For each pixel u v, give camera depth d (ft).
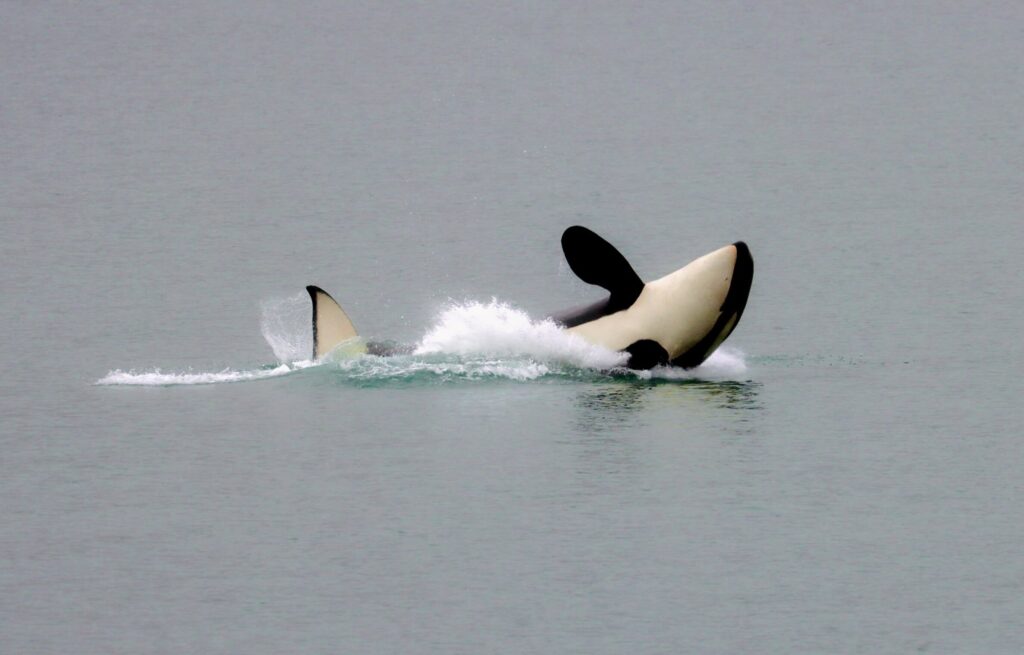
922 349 452.35
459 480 327.88
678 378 396.37
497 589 279.69
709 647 258.98
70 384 419.13
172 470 340.39
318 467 338.54
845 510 311.47
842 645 259.80
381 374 403.54
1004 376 415.64
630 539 298.76
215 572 288.71
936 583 281.54
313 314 419.33
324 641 262.26
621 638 262.06
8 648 262.26
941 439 355.97
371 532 304.09
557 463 336.29
